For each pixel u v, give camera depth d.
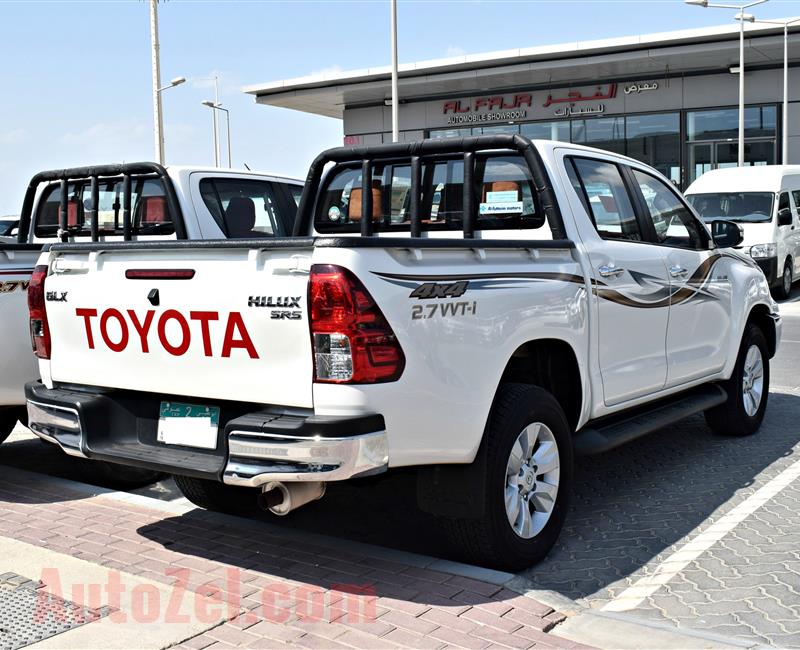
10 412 6.60
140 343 4.28
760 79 35.03
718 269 6.60
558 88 38.47
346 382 3.69
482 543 4.32
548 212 5.05
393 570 4.34
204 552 4.62
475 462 4.26
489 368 4.23
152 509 5.37
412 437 3.90
